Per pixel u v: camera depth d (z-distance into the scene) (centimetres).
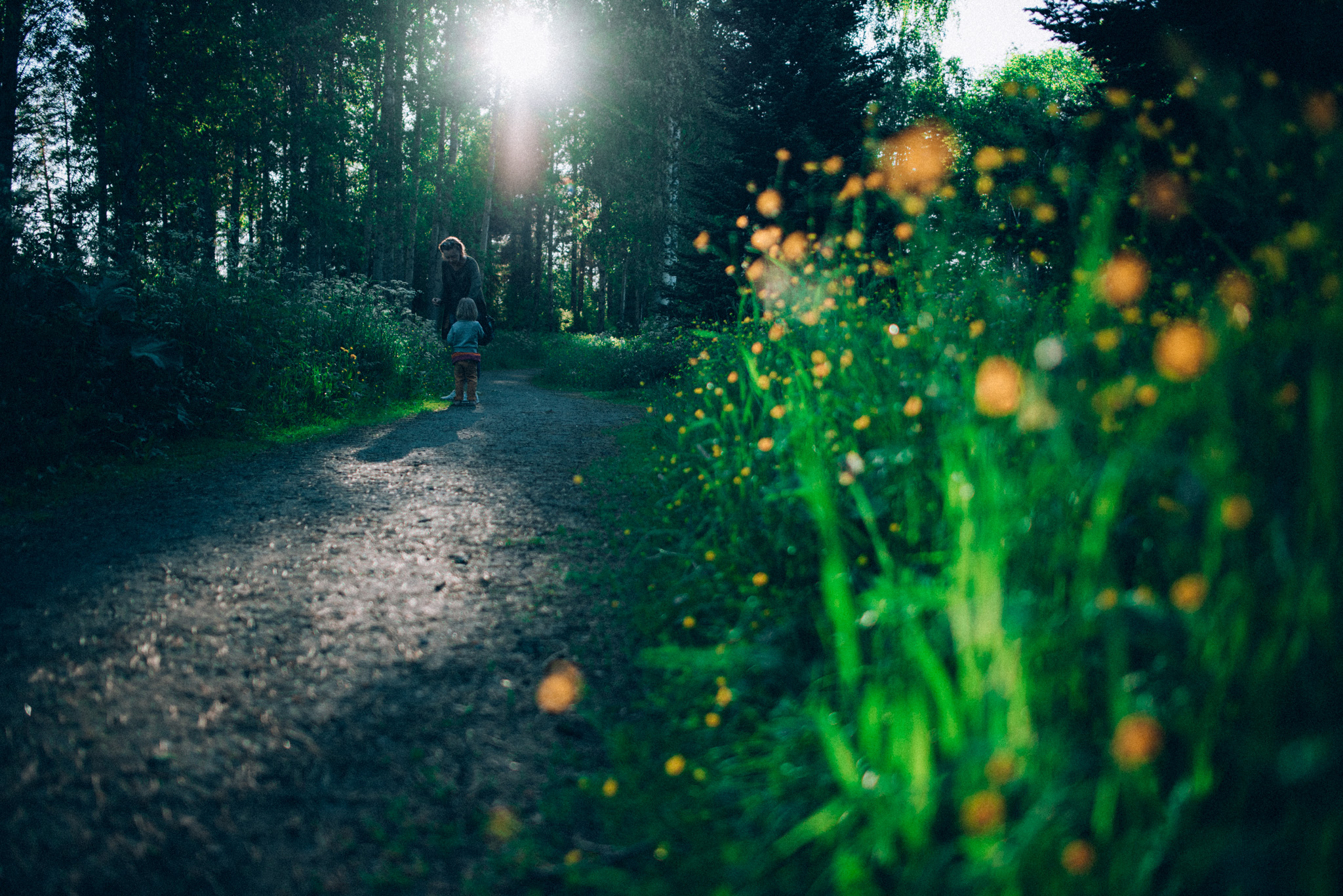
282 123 2083
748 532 290
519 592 320
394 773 197
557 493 493
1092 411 207
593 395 1445
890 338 329
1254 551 158
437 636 277
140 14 1367
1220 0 626
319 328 956
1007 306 298
